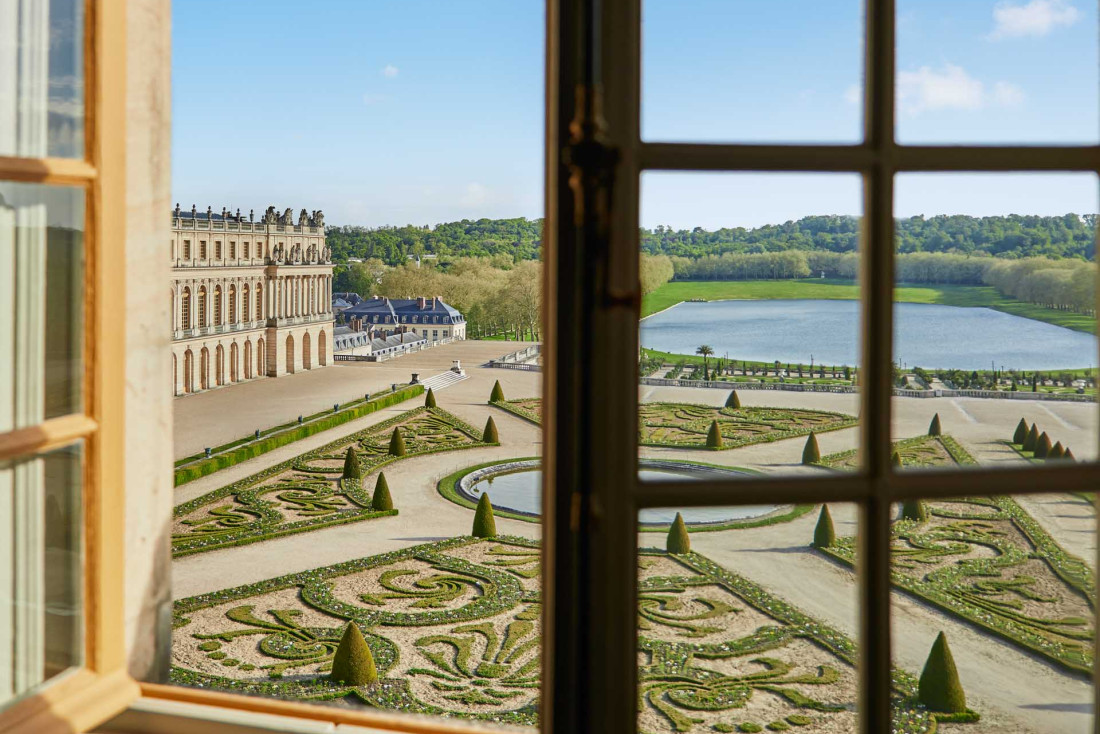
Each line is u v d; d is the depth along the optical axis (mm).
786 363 111875
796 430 77312
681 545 46188
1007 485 2146
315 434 74312
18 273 2918
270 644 35000
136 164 3227
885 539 2139
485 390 99875
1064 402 87875
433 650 34812
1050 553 48062
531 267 162125
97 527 3037
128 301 3211
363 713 2930
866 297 2143
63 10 2994
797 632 37375
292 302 110375
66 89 3004
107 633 3076
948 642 37594
